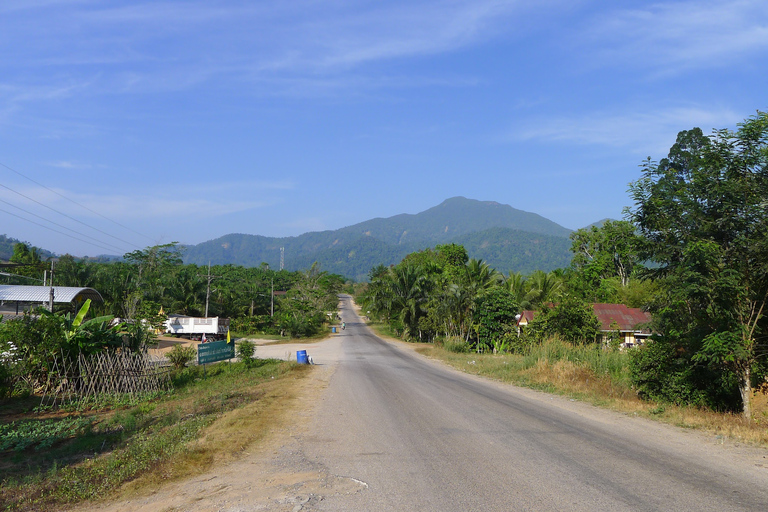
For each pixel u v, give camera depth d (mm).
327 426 9875
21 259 68375
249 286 74938
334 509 5355
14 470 8336
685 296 10805
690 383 12078
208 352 23266
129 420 11680
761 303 11023
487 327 37125
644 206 12188
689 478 6293
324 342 47969
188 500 5867
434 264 68125
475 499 5559
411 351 37719
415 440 8523
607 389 14305
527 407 12164
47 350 15648
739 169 11117
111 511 5781
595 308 33906
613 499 5508
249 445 8383
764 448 7945
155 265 77625
